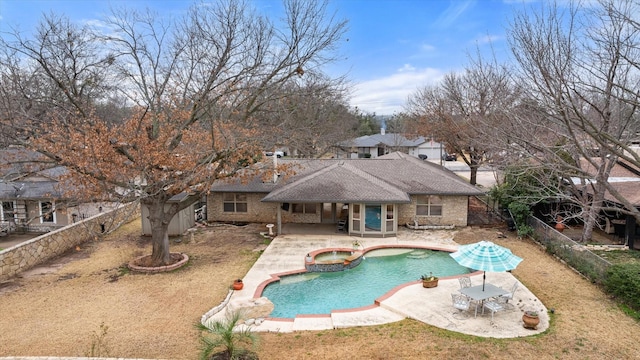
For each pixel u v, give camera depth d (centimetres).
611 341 1060
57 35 1633
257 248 2039
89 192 1577
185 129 1767
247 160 1945
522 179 2047
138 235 2283
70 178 1675
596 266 1510
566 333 1109
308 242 2130
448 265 1809
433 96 4103
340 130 5016
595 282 1490
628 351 1009
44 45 1588
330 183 2306
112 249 2022
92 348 1027
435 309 1289
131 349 1052
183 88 1823
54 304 1359
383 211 2203
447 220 2439
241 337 1000
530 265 1719
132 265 1730
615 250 1862
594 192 1814
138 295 1437
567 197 1617
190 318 1250
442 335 1112
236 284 1488
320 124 3734
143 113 1697
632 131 1435
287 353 1030
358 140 6500
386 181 2478
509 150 1438
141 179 1619
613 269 1377
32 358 973
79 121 1627
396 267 1791
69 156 1543
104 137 1545
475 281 1529
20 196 2577
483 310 1264
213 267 1748
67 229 2006
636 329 1128
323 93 2191
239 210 2603
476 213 2798
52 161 1595
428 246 2042
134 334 1141
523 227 2153
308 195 2200
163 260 1756
